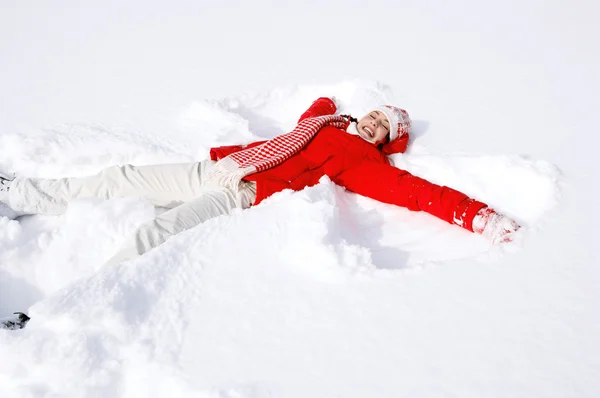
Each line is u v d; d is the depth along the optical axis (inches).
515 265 78.6
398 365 65.7
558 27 151.2
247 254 81.4
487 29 155.3
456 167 102.7
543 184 94.3
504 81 129.3
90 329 69.5
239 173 97.8
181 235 84.8
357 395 62.7
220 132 116.5
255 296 75.4
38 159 112.9
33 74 147.2
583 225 84.7
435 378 64.0
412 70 138.2
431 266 79.0
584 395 61.1
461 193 93.7
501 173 98.7
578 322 69.5
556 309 71.4
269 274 78.4
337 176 103.9
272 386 63.9
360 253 79.6
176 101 131.3
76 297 72.3
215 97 131.0
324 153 104.7
